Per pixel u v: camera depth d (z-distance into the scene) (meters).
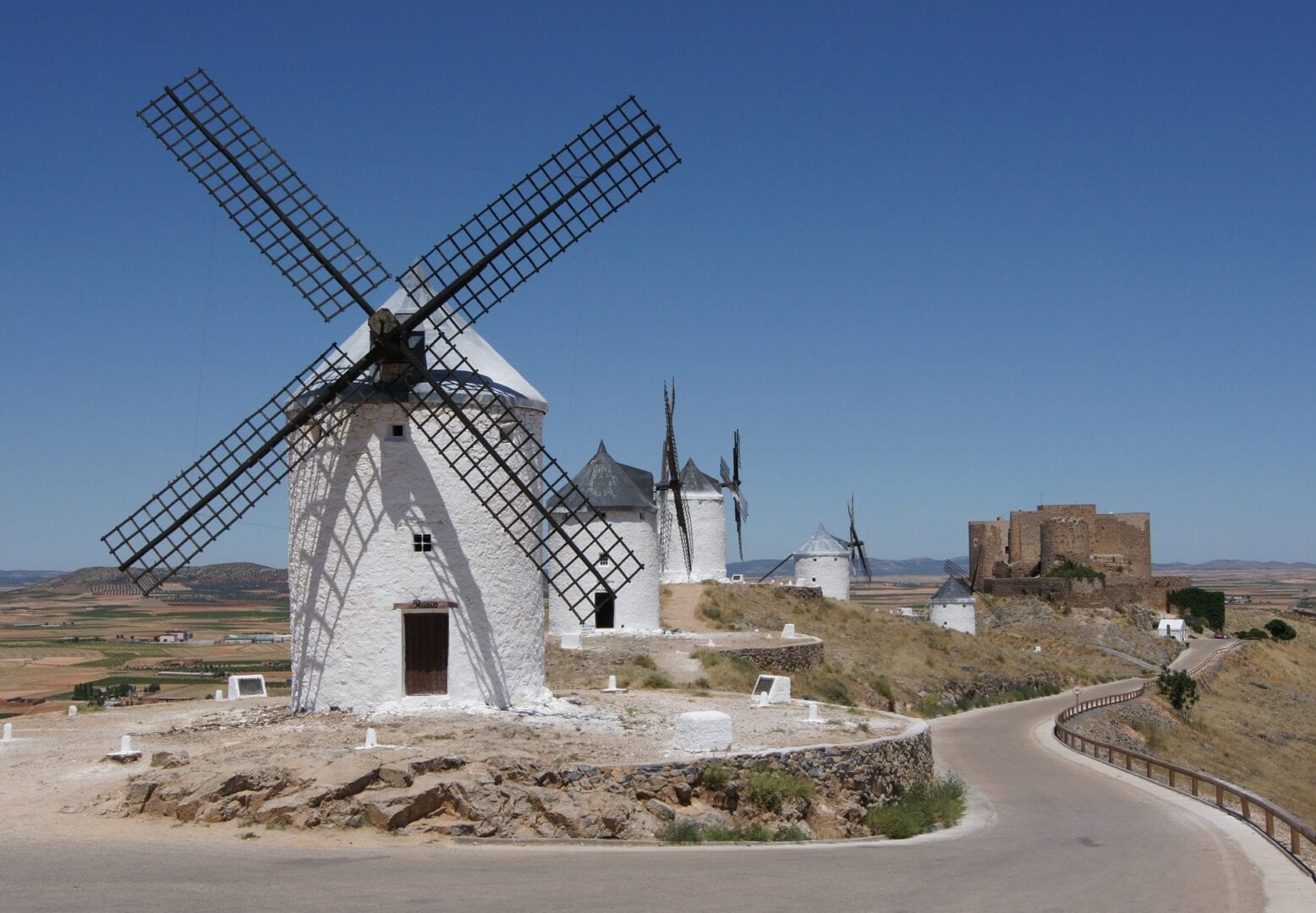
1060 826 20.09
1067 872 14.86
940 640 60.62
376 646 23.44
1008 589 98.00
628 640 41.69
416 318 23.39
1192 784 24.20
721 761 18.84
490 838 15.87
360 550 23.56
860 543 78.88
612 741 20.86
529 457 24.17
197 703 28.64
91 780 18.59
